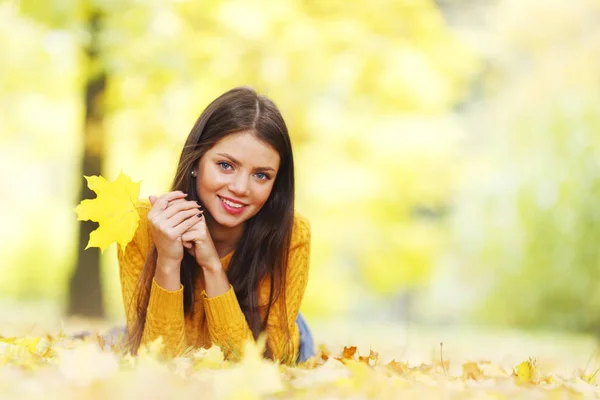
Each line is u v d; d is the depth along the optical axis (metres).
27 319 11.45
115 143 12.47
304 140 12.87
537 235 15.73
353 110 14.44
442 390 2.77
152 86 11.00
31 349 3.36
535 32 15.98
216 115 3.61
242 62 11.54
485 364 4.59
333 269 23.03
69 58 11.88
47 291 24.22
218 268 3.66
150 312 3.62
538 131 15.80
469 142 18.42
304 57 11.88
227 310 3.66
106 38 10.27
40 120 15.80
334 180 17.39
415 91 13.62
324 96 13.99
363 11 12.38
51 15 9.94
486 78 18.72
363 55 12.56
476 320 18.27
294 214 4.03
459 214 17.97
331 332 12.12
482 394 2.76
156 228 3.55
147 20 10.51
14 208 23.14
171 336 3.62
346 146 15.46
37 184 22.48
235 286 3.87
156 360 2.77
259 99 3.65
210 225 3.84
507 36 16.72
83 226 11.88
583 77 15.19
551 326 16.39
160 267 3.60
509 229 16.28
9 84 12.75
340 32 12.27
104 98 11.04
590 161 14.98
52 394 2.22
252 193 3.61
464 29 17.88
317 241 18.81
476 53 14.17
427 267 19.69
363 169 17.09
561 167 15.29
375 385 2.68
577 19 15.46
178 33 10.84
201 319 3.94
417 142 16.83
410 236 19.33
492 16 17.50
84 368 2.47
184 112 11.84
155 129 11.62
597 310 15.77
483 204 16.83
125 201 3.41
